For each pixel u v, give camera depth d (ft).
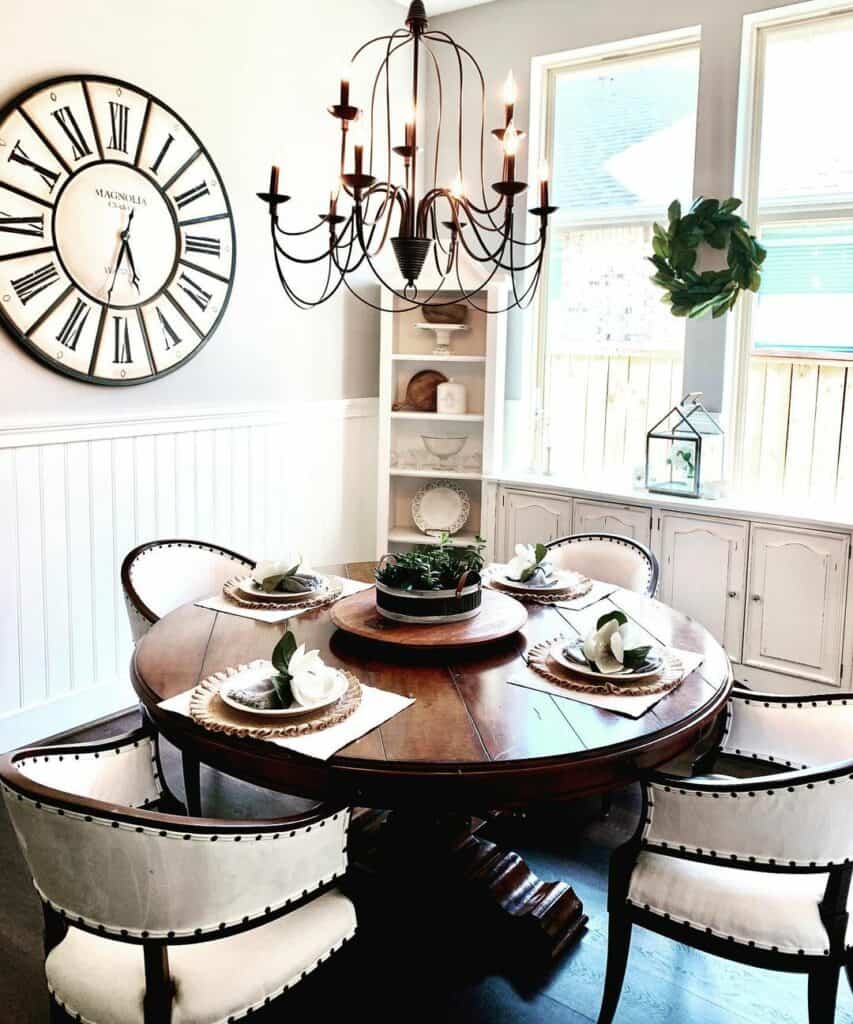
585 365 14.57
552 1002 6.76
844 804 5.18
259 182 12.64
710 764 7.27
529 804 5.50
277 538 13.73
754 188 12.76
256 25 12.31
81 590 10.94
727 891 5.63
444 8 14.69
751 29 12.35
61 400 10.49
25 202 9.77
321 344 14.11
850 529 11.00
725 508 12.00
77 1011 4.83
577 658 6.71
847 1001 6.88
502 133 6.91
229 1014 4.82
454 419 14.21
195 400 12.17
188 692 6.29
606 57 13.82
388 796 5.41
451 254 7.64
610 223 14.12
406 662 6.91
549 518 13.70
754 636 12.03
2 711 10.24
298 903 5.16
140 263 11.04
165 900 4.60
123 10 10.57
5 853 8.61
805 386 12.66
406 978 6.98
